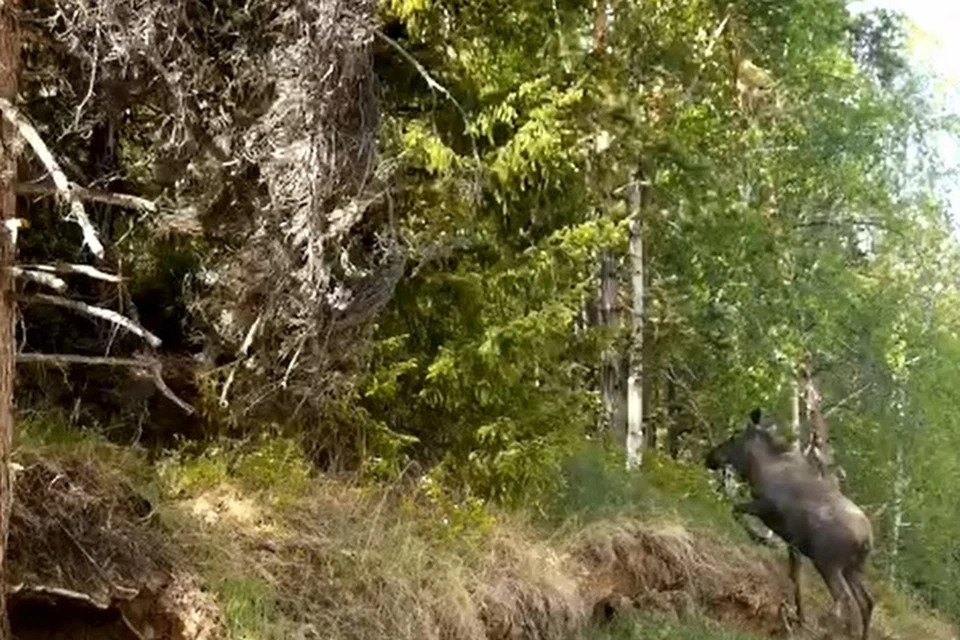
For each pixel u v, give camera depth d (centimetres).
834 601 1722
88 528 835
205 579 871
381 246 1028
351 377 1077
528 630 1138
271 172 895
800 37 2200
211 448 1023
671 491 1739
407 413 1210
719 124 2081
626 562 1371
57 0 808
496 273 1208
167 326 1077
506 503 1241
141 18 823
